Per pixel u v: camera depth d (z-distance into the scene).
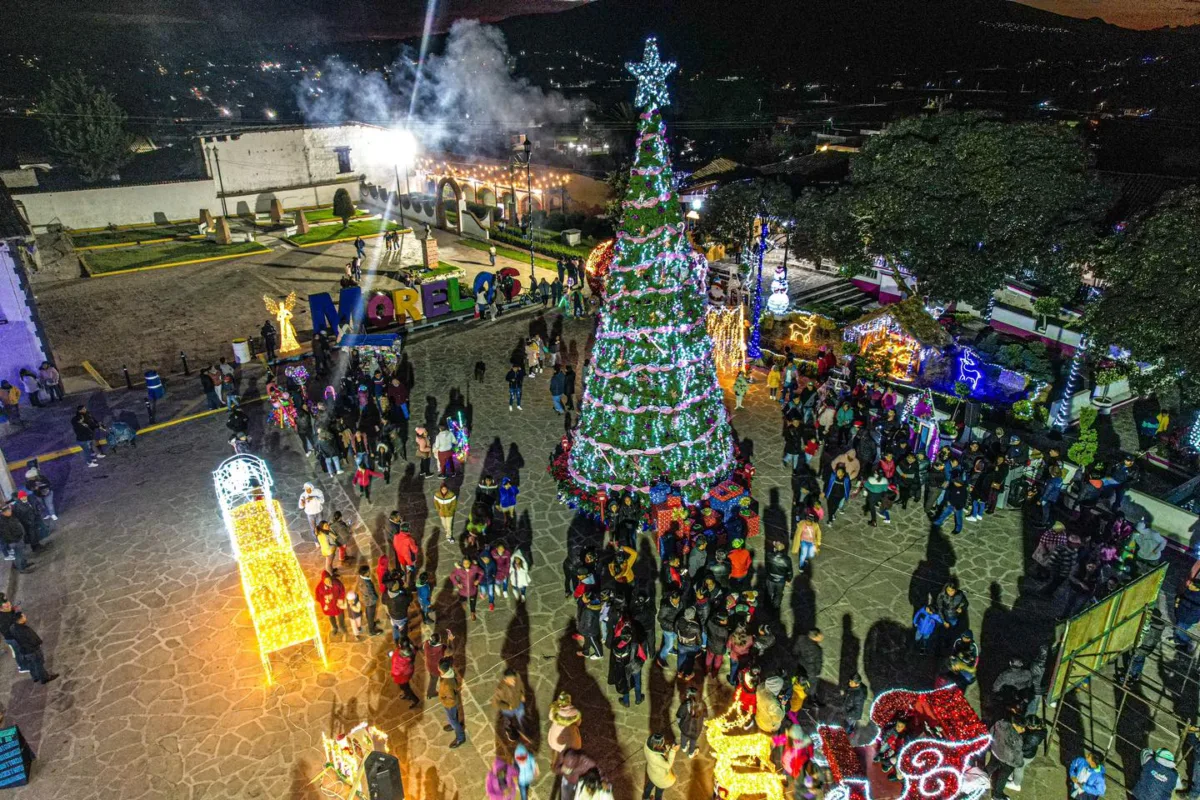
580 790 9.44
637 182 16.09
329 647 13.84
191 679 13.10
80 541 17.12
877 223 26.25
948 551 16.61
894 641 13.96
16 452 21.23
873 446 18.08
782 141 59.25
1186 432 20.92
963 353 24.11
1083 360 23.61
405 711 12.41
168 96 102.38
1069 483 18.23
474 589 14.29
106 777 11.22
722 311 26.06
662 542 16.17
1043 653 11.64
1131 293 19.50
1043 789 11.13
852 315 31.84
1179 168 36.44
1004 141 24.05
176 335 31.55
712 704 12.52
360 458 18.44
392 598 13.26
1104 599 11.85
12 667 13.47
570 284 31.30
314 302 27.86
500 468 20.03
